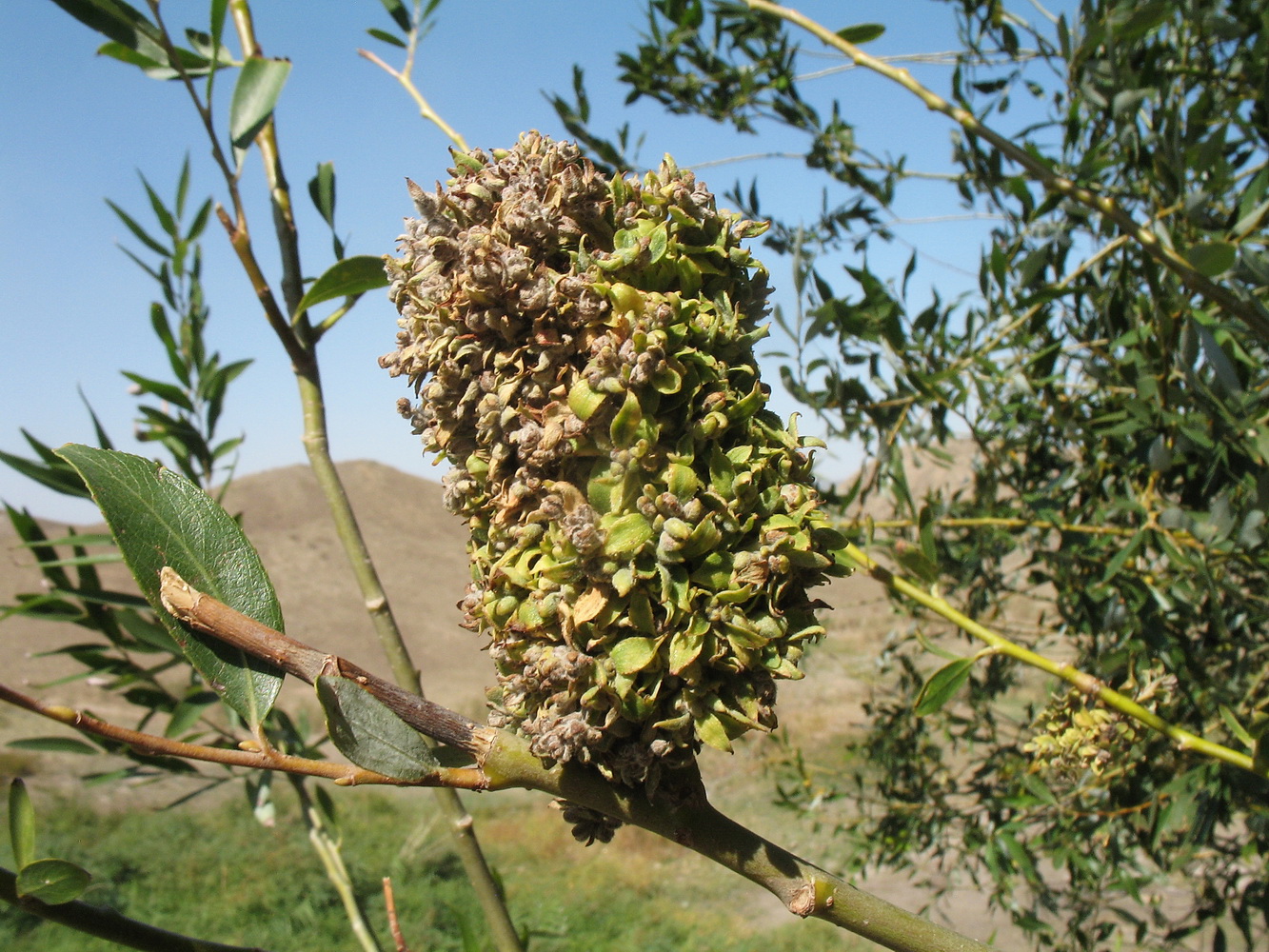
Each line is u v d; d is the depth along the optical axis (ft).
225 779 1.51
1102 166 1.32
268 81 1.06
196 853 7.55
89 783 1.49
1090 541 1.59
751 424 0.71
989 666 2.22
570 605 0.68
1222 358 1.13
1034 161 1.21
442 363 0.72
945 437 1.70
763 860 0.72
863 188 2.16
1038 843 2.17
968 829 2.36
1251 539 1.28
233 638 0.69
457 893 6.91
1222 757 1.07
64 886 0.66
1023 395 1.64
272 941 6.08
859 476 1.54
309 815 1.39
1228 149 1.53
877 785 2.60
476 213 0.73
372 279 1.03
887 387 1.55
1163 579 1.56
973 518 1.90
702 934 6.20
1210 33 1.44
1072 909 2.29
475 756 0.72
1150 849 1.79
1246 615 1.62
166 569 0.70
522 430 0.69
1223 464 1.41
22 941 5.80
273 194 1.18
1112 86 1.34
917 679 2.51
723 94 2.32
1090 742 1.33
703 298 0.73
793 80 2.10
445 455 0.77
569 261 0.72
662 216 0.73
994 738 2.39
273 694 0.70
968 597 2.13
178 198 1.55
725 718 0.67
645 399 0.68
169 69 1.19
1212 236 1.27
